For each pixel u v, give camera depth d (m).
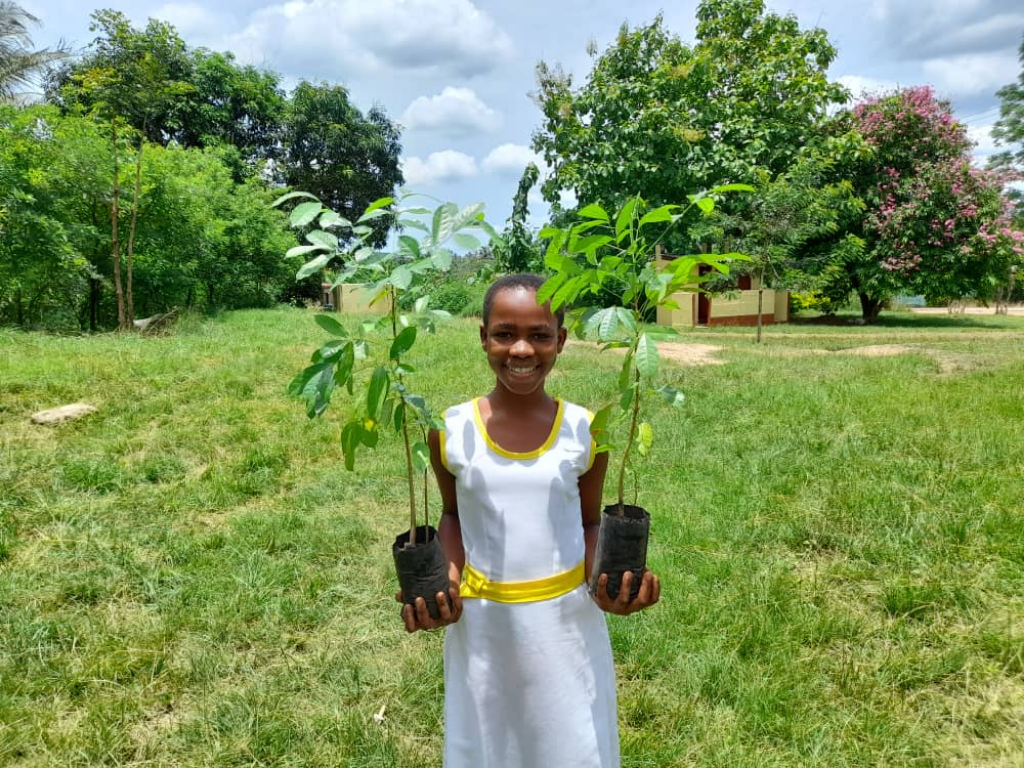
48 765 2.20
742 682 2.54
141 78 13.46
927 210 17.89
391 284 1.22
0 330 10.87
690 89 17.72
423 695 2.54
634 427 1.46
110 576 3.41
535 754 1.50
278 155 27.11
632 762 2.18
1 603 3.13
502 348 1.47
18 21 15.89
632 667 2.68
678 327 17.02
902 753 2.21
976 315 25.92
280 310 19.28
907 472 4.65
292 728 2.35
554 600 1.52
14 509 4.18
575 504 1.59
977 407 6.27
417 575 1.41
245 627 3.00
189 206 14.71
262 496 4.64
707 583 3.29
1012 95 28.78
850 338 13.71
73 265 12.08
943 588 3.14
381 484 4.77
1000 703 2.44
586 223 1.37
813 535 3.78
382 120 29.42
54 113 12.63
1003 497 4.14
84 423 5.91
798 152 16.73
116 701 2.49
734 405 6.61
